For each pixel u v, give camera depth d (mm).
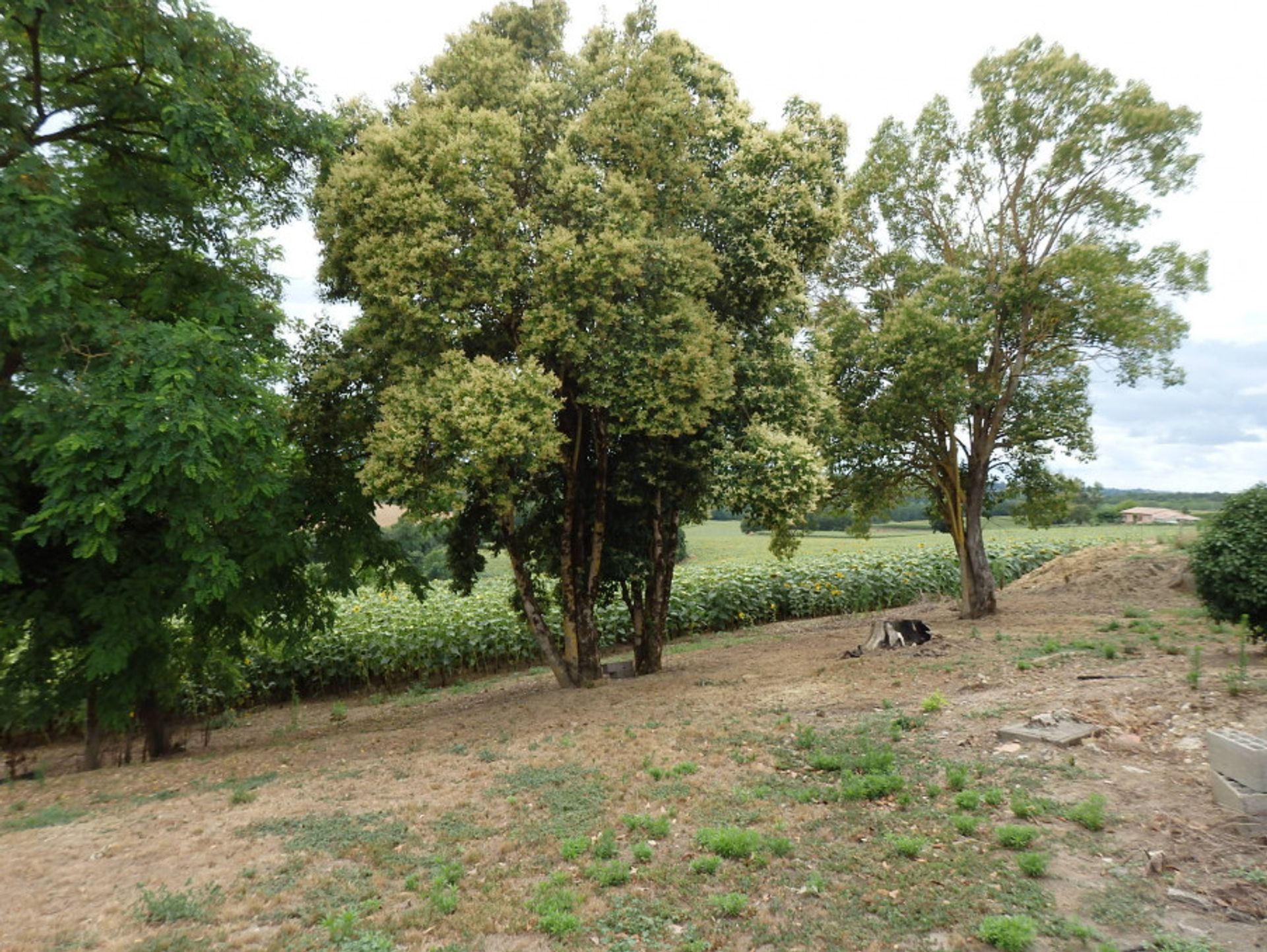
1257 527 9953
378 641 18500
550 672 18422
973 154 16812
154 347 8586
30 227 8367
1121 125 15117
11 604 9953
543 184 11906
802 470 11625
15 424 8852
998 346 16672
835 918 4715
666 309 11312
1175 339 15109
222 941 4789
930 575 25672
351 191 10664
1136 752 6758
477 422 9359
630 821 6266
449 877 5535
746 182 12891
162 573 10602
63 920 5180
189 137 9148
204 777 9445
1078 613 16391
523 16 13656
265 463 10219
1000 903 4680
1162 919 4398
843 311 17688
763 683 11461
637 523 14336
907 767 7066
